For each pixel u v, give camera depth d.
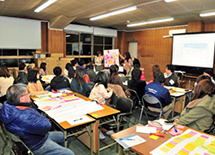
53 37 7.37
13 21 6.50
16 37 6.62
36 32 7.07
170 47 8.39
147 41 9.40
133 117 3.90
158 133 1.59
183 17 6.38
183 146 1.35
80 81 3.13
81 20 7.27
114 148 2.62
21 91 1.51
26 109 1.56
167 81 4.18
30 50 7.16
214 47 6.47
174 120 2.08
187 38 7.25
